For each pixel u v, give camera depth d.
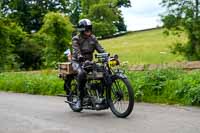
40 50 42.56
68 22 33.75
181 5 32.56
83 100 10.23
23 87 16.70
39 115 10.12
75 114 10.17
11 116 10.05
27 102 12.76
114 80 9.63
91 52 10.45
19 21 69.81
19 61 40.81
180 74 13.15
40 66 42.53
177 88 11.88
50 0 71.94
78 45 10.39
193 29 32.31
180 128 8.08
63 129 8.35
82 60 10.29
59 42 33.59
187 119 9.00
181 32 33.22
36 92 15.95
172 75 12.95
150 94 12.29
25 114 10.31
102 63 9.89
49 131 8.20
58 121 9.26
